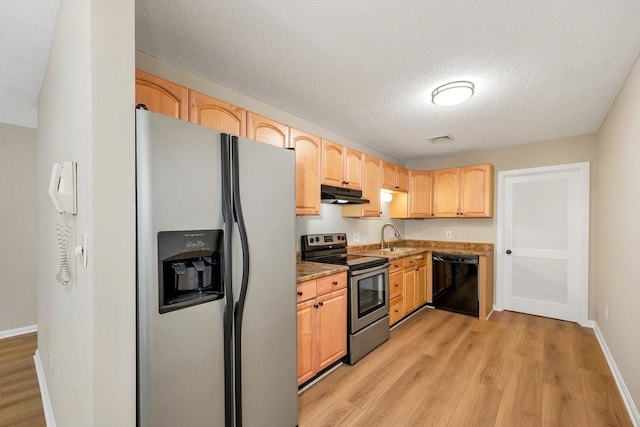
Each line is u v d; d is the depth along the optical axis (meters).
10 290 3.29
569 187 3.62
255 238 1.52
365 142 3.81
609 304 2.67
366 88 2.29
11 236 3.29
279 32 1.63
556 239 3.70
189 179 1.23
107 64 1.02
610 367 2.46
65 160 1.42
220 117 1.92
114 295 1.03
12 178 3.30
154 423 1.11
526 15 1.47
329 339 2.39
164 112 1.65
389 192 4.25
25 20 1.60
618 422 1.82
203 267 1.34
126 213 1.06
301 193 2.52
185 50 1.80
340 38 1.67
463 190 4.14
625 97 2.14
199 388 1.27
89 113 0.99
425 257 4.23
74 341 1.26
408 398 2.08
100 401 1.00
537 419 1.85
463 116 2.87
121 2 1.06
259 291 1.54
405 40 1.69
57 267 1.66
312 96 2.44
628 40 1.66
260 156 1.55
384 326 3.03
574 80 2.13
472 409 1.95
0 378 2.43
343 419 1.87
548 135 3.49
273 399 1.63
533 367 2.48
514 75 2.07
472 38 1.66
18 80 2.27
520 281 3.96
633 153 1.97
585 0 1.36
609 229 2.70
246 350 1.48
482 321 3.61
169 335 1.16
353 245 3.83
